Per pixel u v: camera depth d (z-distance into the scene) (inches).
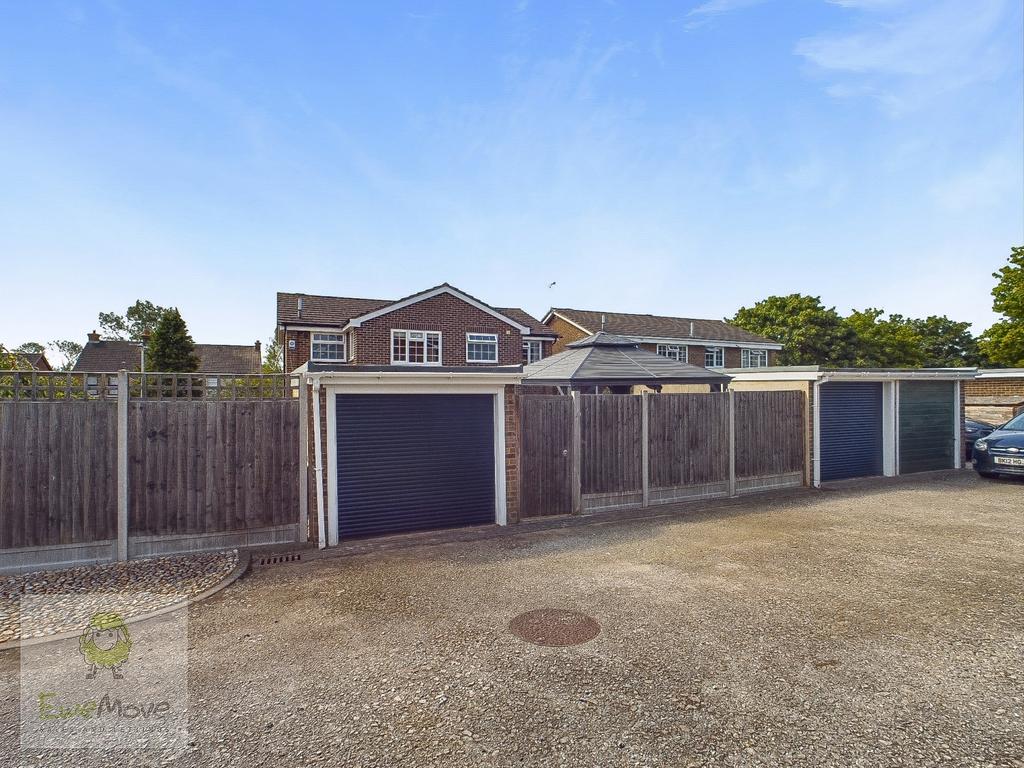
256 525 284.0
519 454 343.3
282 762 116.4
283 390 292.4
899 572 239.5
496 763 115.6
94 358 1507.1
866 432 509.0
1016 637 174.1
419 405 316.5
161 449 267.1
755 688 144.2
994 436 486.9
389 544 290.8
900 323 1989.4
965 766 113.3
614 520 344.8
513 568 249.0
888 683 146.6
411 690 145.1
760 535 304.3
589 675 151.6
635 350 527.2
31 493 246.7
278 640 176.2
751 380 507.8
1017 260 1160.2
